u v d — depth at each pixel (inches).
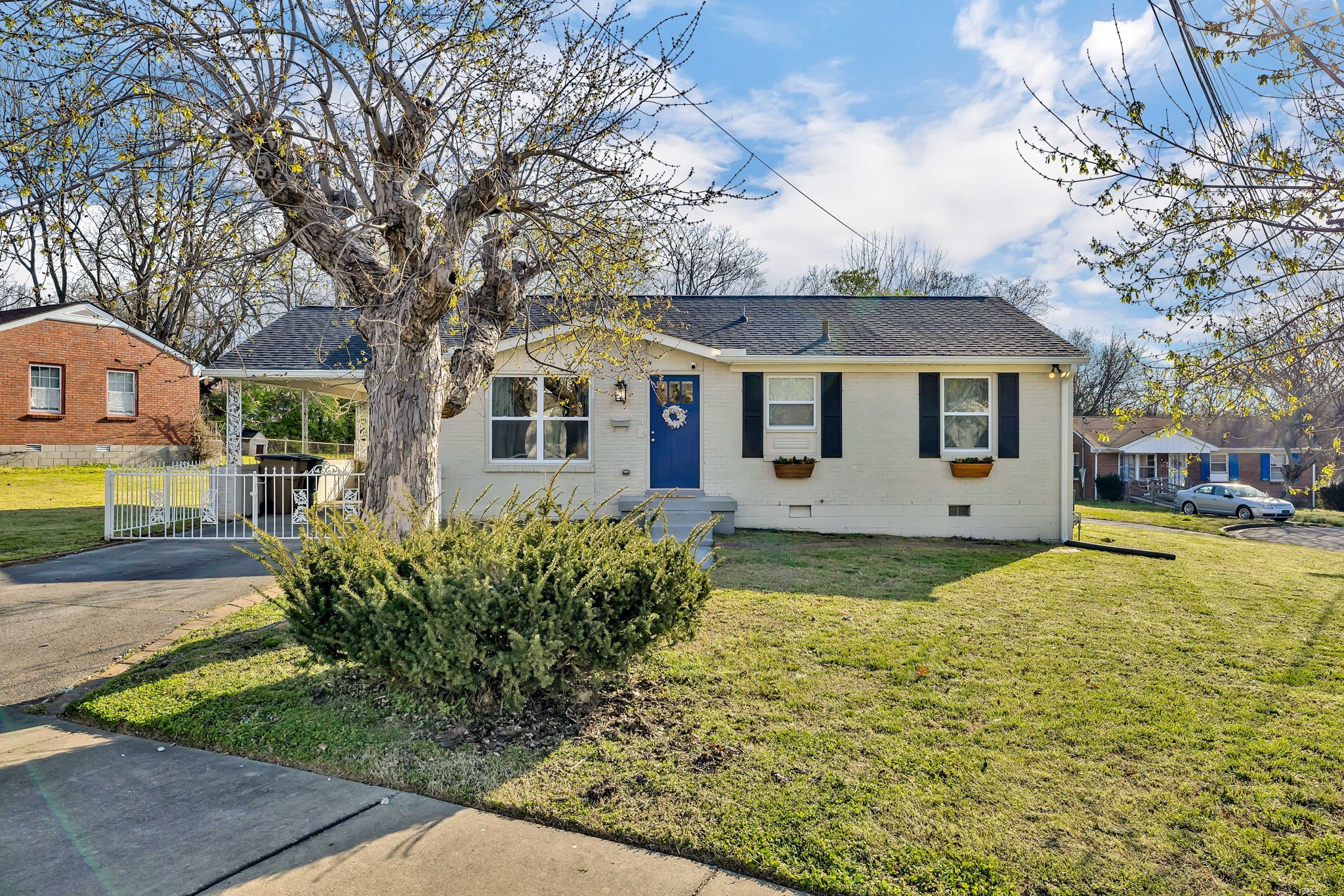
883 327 565.9
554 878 115.6
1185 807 138.3
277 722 172.6
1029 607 297.4
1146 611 295.4
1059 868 118.6
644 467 510.0
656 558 186.5
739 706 185.2
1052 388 523.8
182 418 976.9
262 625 249.1
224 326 295.7
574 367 324.8
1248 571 416.8
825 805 136.6
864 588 327.6
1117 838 127.5
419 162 237.3
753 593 311.1
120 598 289.9
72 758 157.5
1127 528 741.3
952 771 150.9
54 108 202.7
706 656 223.1
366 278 228.8
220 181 208.1
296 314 586.2
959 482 522.6
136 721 172.6
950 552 447.2
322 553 186.4
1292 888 114.5
